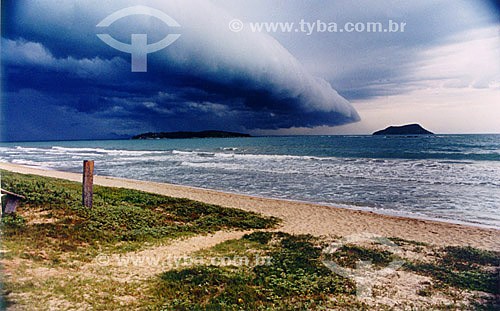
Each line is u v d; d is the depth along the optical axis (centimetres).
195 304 599
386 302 661
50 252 806
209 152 7550
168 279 723
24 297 537
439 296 696
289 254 987
